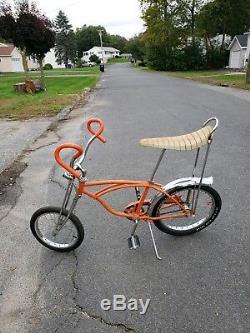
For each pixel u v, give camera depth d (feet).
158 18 128.26
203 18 123.24
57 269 9.66
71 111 34.71
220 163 16.94
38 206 13.34
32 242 10.97
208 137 9.48
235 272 9.24
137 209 10.14
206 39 132.46
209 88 52.44
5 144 22.33
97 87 63.31
